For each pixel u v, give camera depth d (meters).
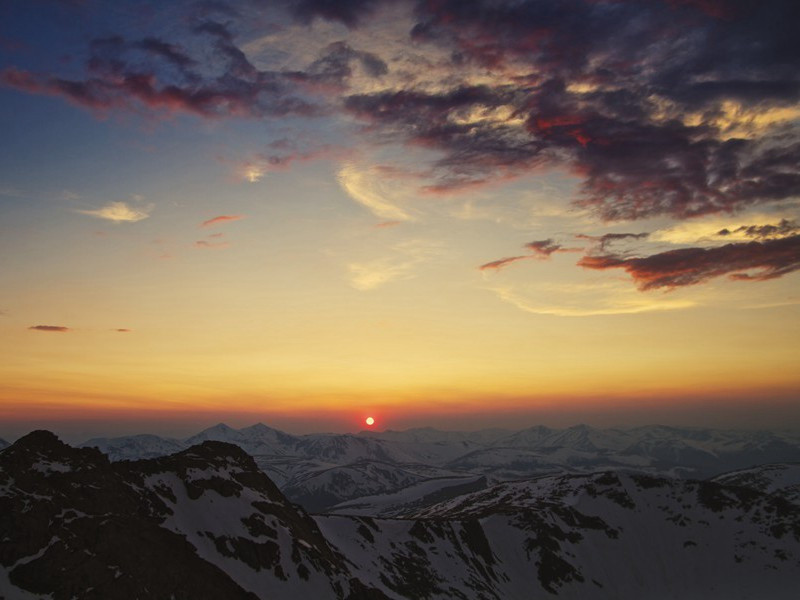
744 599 186.25
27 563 74.25
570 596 178.00
